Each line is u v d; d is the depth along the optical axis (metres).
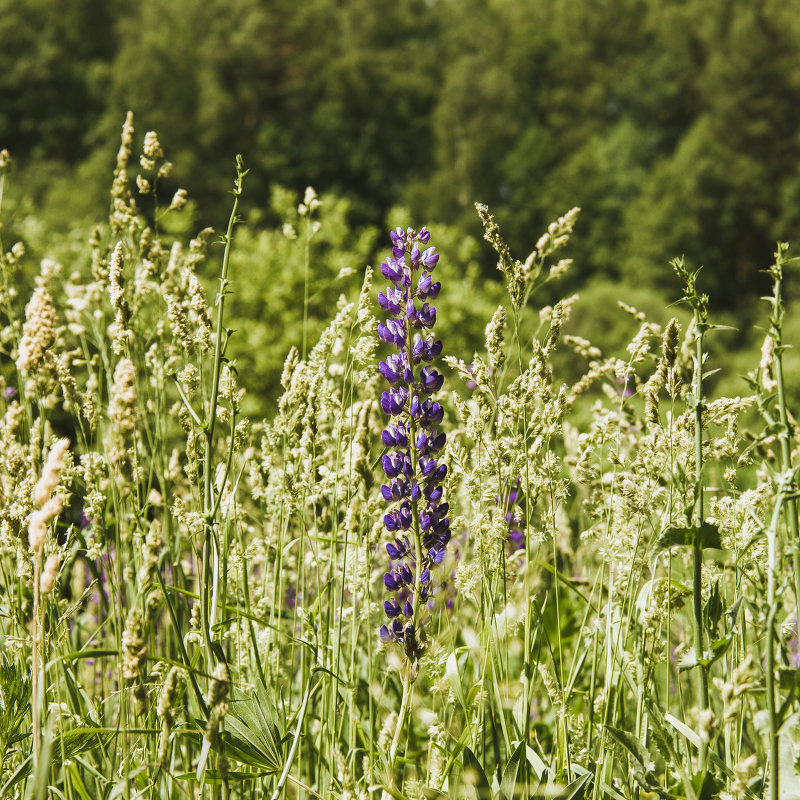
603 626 2.02
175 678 1.32
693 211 31.75
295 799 1.97
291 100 38.50
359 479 1.98
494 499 1.86
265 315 7.84
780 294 1.47
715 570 1.76
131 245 2.67
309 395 2.06
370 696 1.91
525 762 1.64
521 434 1.97
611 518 2.03
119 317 1.89
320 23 39.81
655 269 30.97
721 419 1.86
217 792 1.74
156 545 1.28
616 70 39.16
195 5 37.22
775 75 34.25
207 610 1.47
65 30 36.41
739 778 1.38
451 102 35.91
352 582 2.10
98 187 27.47
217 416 1.83
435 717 1.76
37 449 1.76
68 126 34.50
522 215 33.81
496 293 8.45
